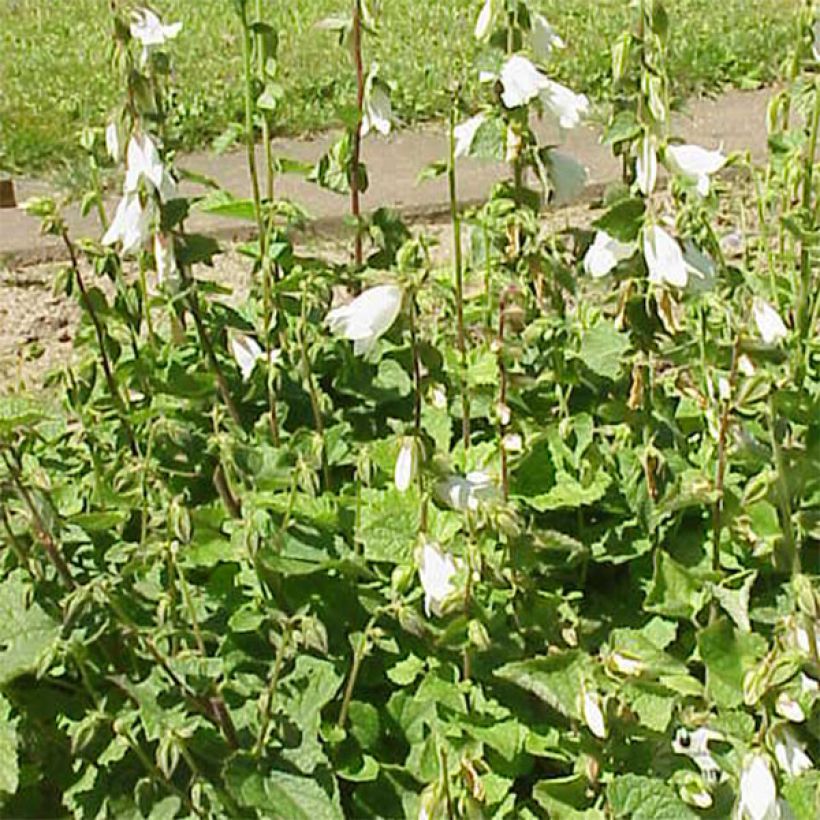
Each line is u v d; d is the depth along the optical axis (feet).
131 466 3.46
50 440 3.95
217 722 3.10
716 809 2.97
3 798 3.18
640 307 3.43
